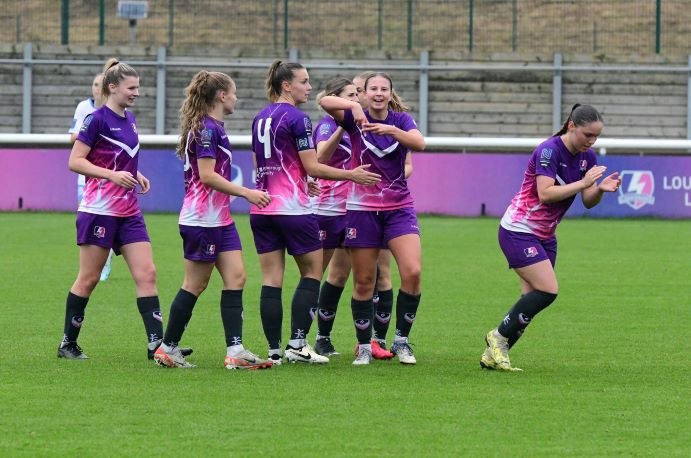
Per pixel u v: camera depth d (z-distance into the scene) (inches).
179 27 4308.6
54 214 3090.6
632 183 3105.3
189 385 942.4
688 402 887.1
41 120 3814.0
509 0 4296.3
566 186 979.3
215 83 1003.9
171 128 3818.9
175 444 742.5
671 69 3740.2
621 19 4276.6
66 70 3821.4
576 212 3117.6
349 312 1461.6
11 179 3159.5
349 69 3831.2
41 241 2368.4
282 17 4293.8
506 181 3149.6
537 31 4247.0
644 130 3833.7
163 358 1032.2
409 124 1058.7
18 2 4453.7
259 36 4284.0
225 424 799.1
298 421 810.2
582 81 3846.0
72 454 716.7
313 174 1014.4
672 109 3833.7
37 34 4365.2
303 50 3924.7
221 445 740.0
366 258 1058.7
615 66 3841.0
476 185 3152.1
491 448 737.0
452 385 954.7
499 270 1911.9
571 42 4224.9
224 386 939.3
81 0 4419.3
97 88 1402.6
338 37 4247.0
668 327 1322.6
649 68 3759.8
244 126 3841.0
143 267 1083.3
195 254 1014.4
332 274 1145.4
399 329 1077.8
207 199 1009.5
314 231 1046.4
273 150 1026.7
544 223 1017.5
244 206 3166.8
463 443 749.3
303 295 1059.9
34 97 3816.4
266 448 733.3
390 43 4220.0
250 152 3080.7
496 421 815.1
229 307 1029.2
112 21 4372.5
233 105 1021.8
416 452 725.3
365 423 805.9
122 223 1085.1
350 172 1014.4
